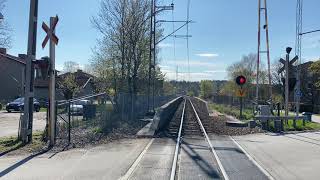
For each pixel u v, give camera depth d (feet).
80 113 106.93
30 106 59.00
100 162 43.73
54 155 48.24
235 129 86.63
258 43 112.98
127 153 50.67
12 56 253.24
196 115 132.57
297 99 103.09
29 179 34.91
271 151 54.65
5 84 236.43
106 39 149.59
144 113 145.07
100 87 156.76
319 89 245.04
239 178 37.24
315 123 103.71
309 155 51.29
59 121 76.23
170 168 40.91
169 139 67.15
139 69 151.64
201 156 49.65
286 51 93.86
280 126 87.30
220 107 195.72
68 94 218.59
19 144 56.08
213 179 36.63
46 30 55.62
